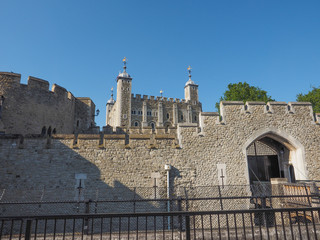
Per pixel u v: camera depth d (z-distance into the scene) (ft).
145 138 38.09
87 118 60.23
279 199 35.06
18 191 33.19
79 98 60.59
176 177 37.50
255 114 41.91
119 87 192.34
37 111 43.32
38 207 33.19
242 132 40.83
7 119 39.09
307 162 40.73
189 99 218.59
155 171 37.22
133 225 34.22
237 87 109.60
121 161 36.81
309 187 30.09
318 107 102.17
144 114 194.29
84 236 22.33
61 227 33.24
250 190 37.88
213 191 37.32
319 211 15.69
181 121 207.31
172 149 38.52
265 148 50.57
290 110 42.75
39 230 32.60
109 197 35.14
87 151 36.35
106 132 54.44
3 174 33.35
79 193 34.68
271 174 51.26
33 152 34.86
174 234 22.58
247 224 35.88
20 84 41.57
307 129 42.29
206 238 22.25
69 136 36.37
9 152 34.17
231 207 36.81
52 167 34.86
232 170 38.91
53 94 47.29
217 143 39.86
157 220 34.78
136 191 35.91
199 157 38.81
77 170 35.45
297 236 22.62
